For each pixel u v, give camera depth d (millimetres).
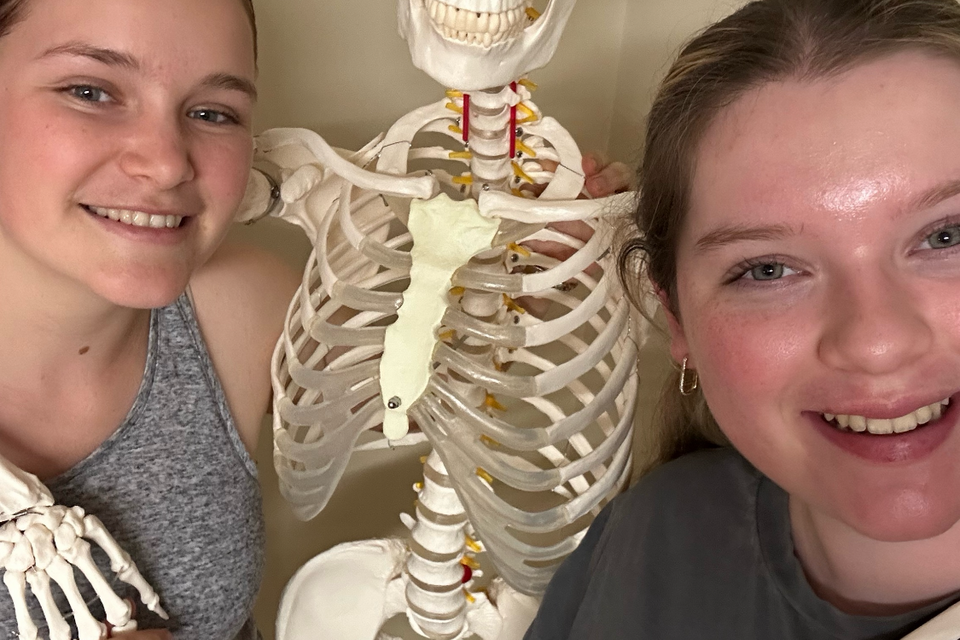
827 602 622
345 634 1129
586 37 1234
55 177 606
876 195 494
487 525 855
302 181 849
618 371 814
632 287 789
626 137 1263
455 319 762
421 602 1037
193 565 815
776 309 553
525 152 803
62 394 744
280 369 896
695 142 595
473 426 802
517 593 1091
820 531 625
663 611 721
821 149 511
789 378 553
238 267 887
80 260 640
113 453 771
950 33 512
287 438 861
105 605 693
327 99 1142
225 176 685
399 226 1064
